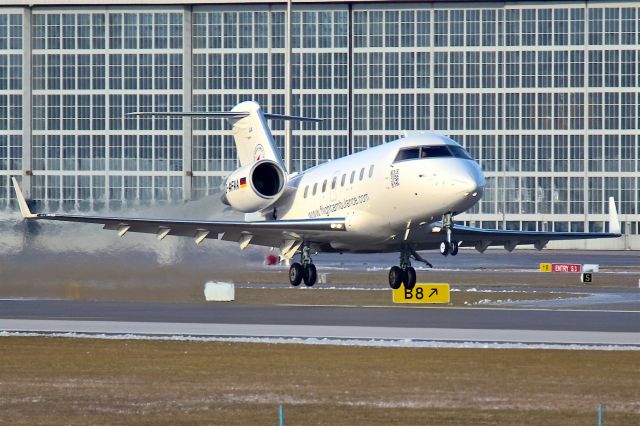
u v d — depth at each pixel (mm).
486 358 82375
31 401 66562
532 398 67062
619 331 100250
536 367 78312
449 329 101875
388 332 99312
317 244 144500
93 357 83812
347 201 134500
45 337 95688
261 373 76125
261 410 63688
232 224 137500
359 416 62000
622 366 78688
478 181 119250
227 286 140375
